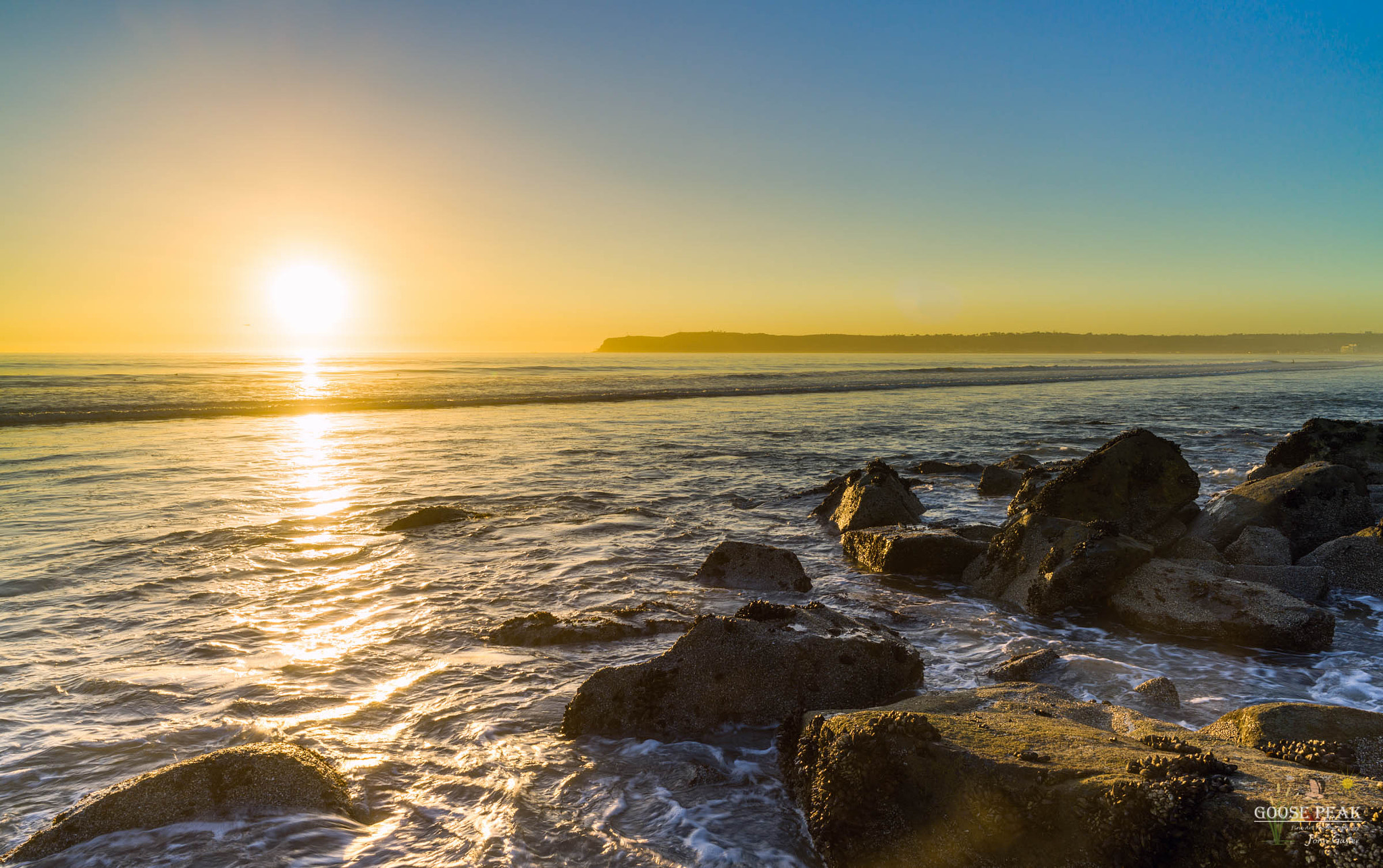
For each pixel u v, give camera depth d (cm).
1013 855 403
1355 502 1214
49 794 544
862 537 1274
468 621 943
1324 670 793
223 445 2722
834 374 10188
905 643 763
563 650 844
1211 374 11025
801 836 501
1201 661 819
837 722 508
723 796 552
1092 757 441
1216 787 391
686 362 18600
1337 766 455
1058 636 905
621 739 637
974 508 1716
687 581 1128
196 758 533
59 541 1334
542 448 2731
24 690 717
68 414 3597
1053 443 2934
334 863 469
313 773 537
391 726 658
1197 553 1109
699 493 1877
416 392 5678
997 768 435
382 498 1775
